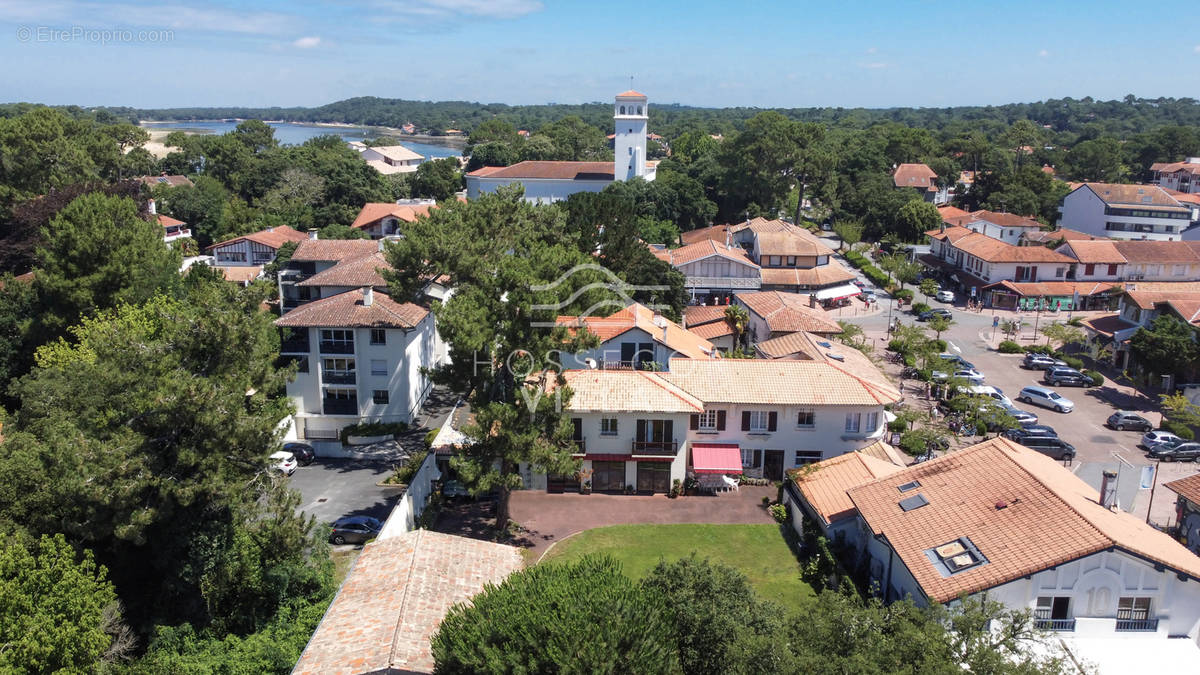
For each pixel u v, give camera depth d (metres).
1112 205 137.62
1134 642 32.28
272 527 40.66
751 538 49.06
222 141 170.75
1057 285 108.75
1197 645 32.84
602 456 54.56
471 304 48.03
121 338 41.91
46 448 40.91
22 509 39.38
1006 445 42.50
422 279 63.00
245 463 41.78
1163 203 136.75
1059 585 32.81
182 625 38.38
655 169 181.75
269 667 33.59
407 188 171.12
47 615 30.55
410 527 48.78
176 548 39.56
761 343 72.56
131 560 42.22
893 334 91.94
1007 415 62.81
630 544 48.09
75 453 37.38
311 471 58.88
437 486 53.75
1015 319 103.00
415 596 30.56
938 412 69.69
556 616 24.84
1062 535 33.62
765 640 25.62
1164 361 74.62
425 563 32.97
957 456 42.62
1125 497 54.00
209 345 42.50
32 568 31.72
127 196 94.25
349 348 63.78
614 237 84.31
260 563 39.94
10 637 29.52
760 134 148.50
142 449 39.09
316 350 63.81
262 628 38.09
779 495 53.47
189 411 38.59
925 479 41.78
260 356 44.44
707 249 106.75
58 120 122.69
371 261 73.38
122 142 159.38
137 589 42.06
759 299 87.12
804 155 146.00
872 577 41.12
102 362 45.28
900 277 114.00
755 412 55.91
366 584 31.94
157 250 75.19
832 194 155.62
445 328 47.53
